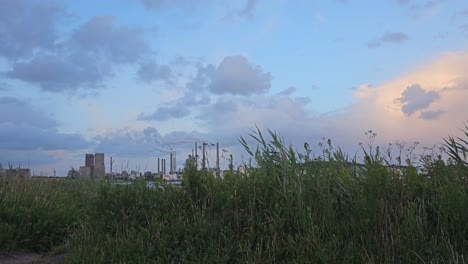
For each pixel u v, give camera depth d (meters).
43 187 8.55
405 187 5.79
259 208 6.07
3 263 6.01
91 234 6.39
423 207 5.57
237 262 5.24
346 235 5.45
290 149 6.52
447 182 5.70
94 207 6.97
